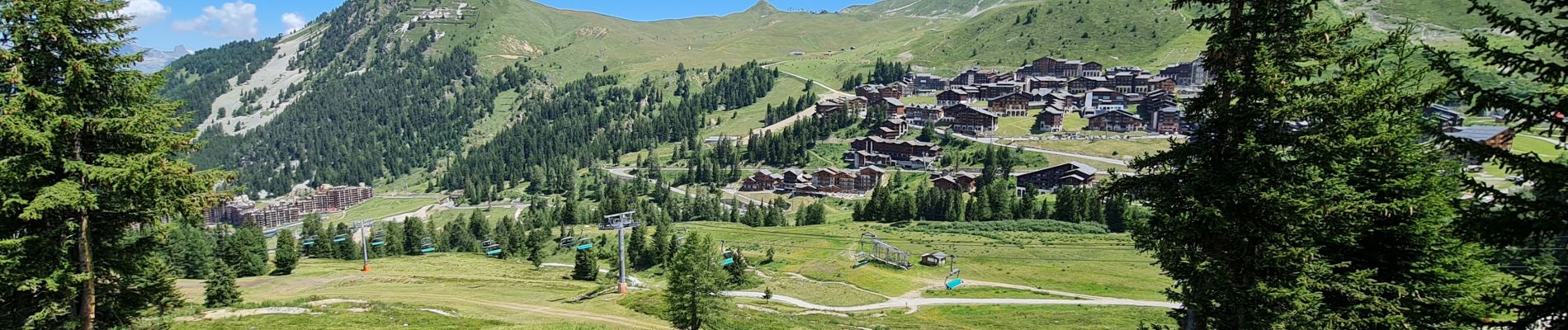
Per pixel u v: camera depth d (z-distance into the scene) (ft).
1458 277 85.71
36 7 77.66
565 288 313.12
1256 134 71.51
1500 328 70.79
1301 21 71.05
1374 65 69.56
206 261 403.34
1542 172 52.44
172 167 82.43
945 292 305.12
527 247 495.82
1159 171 81.82
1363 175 83.71
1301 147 71.00
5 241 77.41
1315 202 68.90
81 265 85.66
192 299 282.77
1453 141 59.98
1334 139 69.21
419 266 424.87
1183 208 76.07
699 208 598.75
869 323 233.55
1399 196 81.71
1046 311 260.42
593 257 382.63
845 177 652.07
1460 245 82.48
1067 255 368.89
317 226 560.20
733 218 568.41
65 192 78.02
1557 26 53.31
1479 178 354.33
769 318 224.33
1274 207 69.31
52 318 86.84
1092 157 608.60
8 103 75.66
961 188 568.00
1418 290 82.38
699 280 189.57
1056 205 458.50
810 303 285.64
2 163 74.64
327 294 302.45
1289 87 69.72
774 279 337.31
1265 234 71.77
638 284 315.17
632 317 216.13
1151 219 79.87
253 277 391.04
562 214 629.10
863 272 344.28
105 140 85.25
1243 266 75.41
